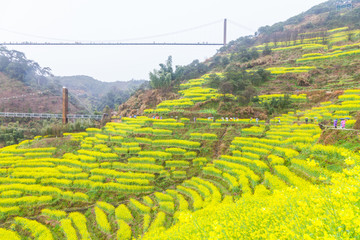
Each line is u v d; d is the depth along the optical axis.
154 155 37.06
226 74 59.22
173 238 12.46
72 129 54.88
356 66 55.41
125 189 30.44
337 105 38.44
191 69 96.25
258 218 8.99
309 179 21.42
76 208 28.64
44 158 39.03
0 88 109.75
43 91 121.06
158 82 68.69
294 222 6.27
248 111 46.38
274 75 63.03
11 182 32.69
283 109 46.62
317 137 29.69
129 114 66.25
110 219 25.92
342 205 5.70
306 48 78.06
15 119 87.12
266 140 33.94
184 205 24.72
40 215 27.88
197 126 45.16
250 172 27.11
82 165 36.12
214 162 32.38
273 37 104.62
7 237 24.16
